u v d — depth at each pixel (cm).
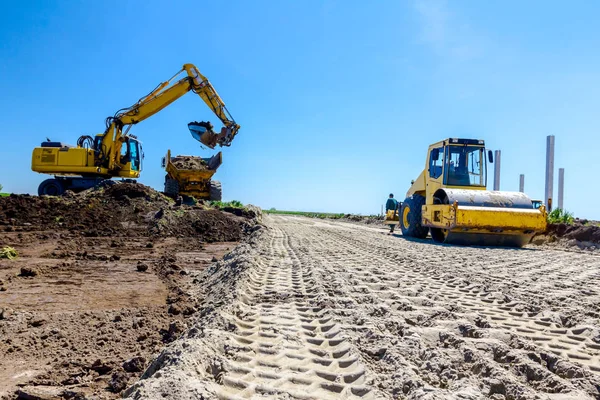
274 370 312
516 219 1318
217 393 260
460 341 362
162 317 516
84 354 399
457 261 944
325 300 515
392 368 310
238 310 473
